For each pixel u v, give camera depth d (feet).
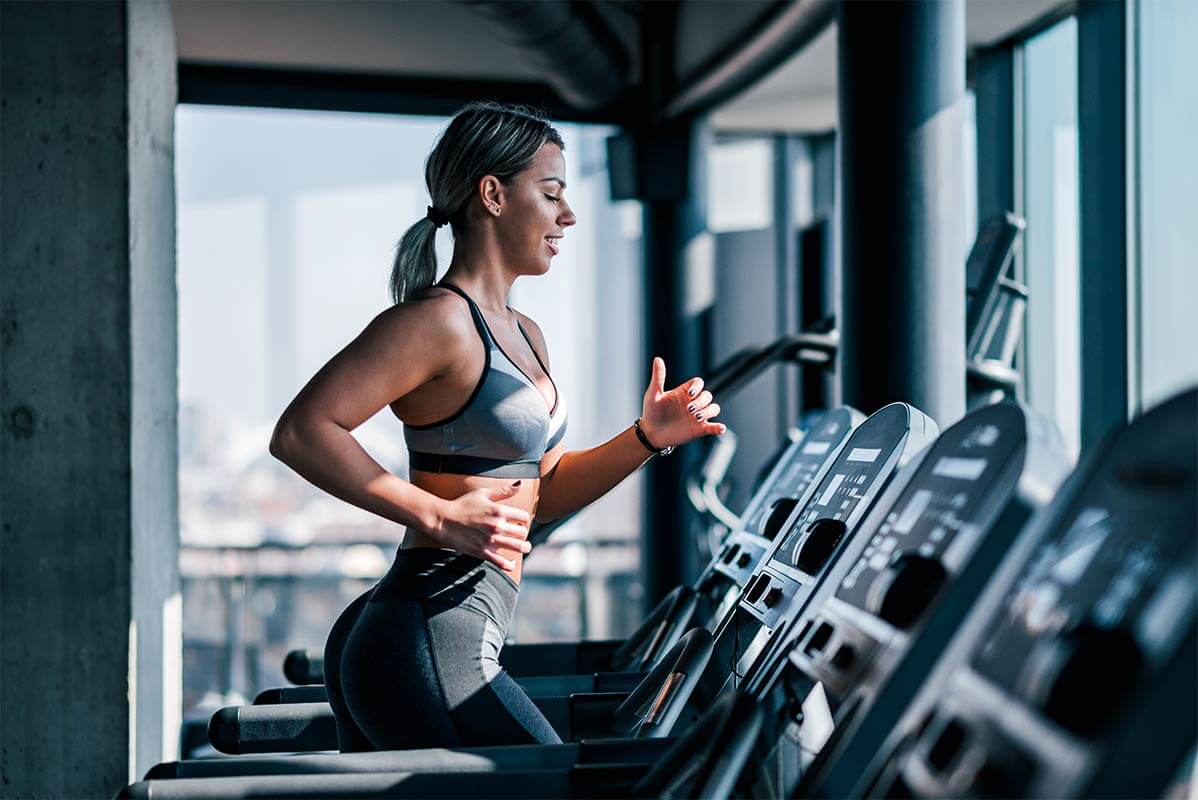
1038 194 17.75
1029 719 3.22
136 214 8.95
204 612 20.33
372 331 6.25
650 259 22.49
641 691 6.50
